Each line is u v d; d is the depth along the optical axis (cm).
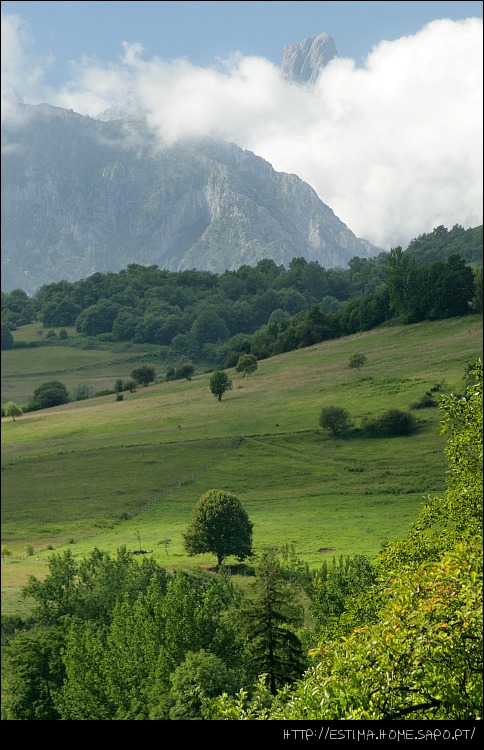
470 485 2512
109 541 9844
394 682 1697
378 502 10419
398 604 1772
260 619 4888
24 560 8981
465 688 1673
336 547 8438
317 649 1955
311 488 11450
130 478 12950
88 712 4534
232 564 8694
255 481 12125
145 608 5347
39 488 12750
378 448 12962
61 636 5491
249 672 4784
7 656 5272
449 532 2412
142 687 4566
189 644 4859
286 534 9194
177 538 9812
